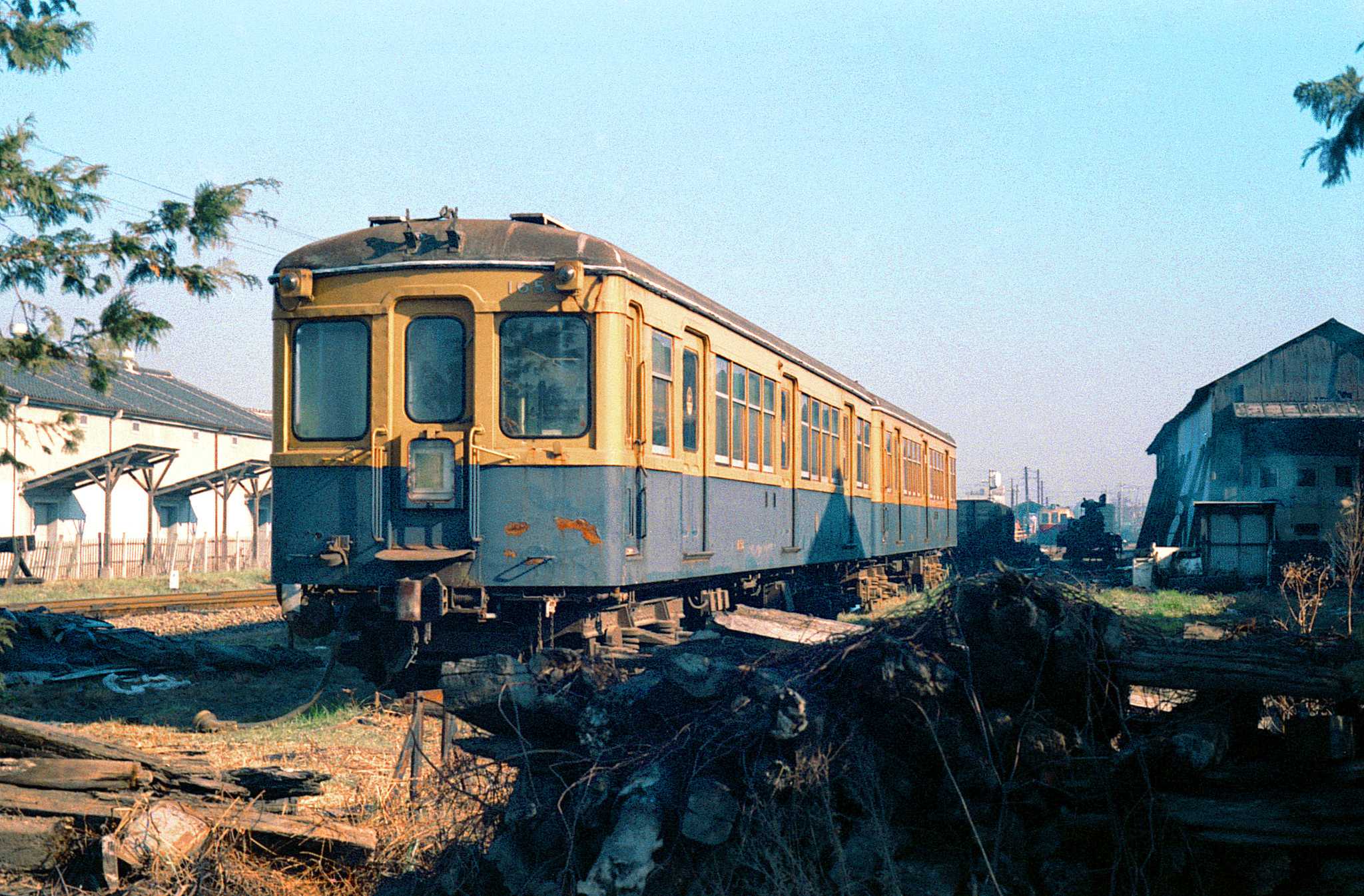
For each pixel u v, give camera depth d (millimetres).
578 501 8891
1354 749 3984
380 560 8922
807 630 7395
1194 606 17656
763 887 4004
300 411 9297
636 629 10023
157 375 46750
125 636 13109
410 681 9500
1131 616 4531
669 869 4070
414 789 5695
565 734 4824
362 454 9102
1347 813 3766
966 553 45219
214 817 5039
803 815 4070
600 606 9273
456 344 9109
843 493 17047
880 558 20859
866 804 4008
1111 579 32875
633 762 4324
